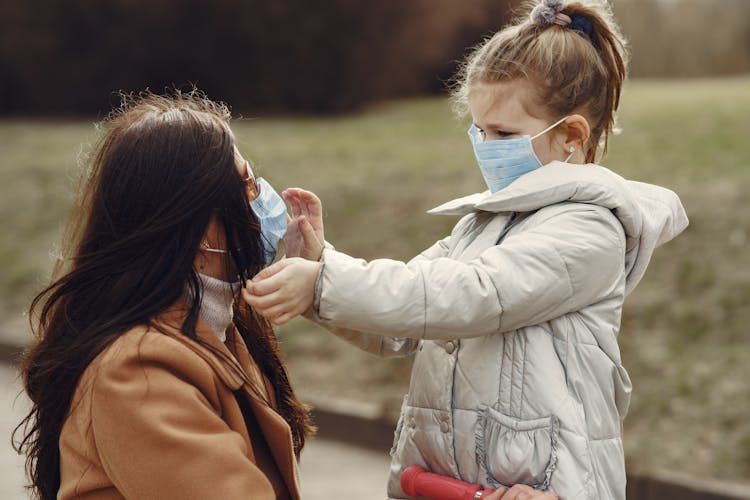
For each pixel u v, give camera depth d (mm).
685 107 13477
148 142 1916
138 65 19328
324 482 5852
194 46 18594
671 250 7504
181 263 1890
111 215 1911
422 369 2182
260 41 18156
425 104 18688
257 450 2064
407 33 18797
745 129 11156
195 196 1893
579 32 2223
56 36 19984
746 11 21828
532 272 2004
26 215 12117
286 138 14523
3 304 9898
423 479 2086
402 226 9555
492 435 2037
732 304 6723
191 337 1892
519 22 2445
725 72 21938
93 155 2012
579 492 1950
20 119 19859
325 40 18078
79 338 1844
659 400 6004
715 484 5211
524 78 2156
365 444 6660
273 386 2334
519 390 2023
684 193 8516
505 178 2221
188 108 2027
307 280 1935
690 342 6496
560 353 2053
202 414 1812
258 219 2035
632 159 10117
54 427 1902
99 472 1808
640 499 5395
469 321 1971
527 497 1914
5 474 5582
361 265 1978
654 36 22016
